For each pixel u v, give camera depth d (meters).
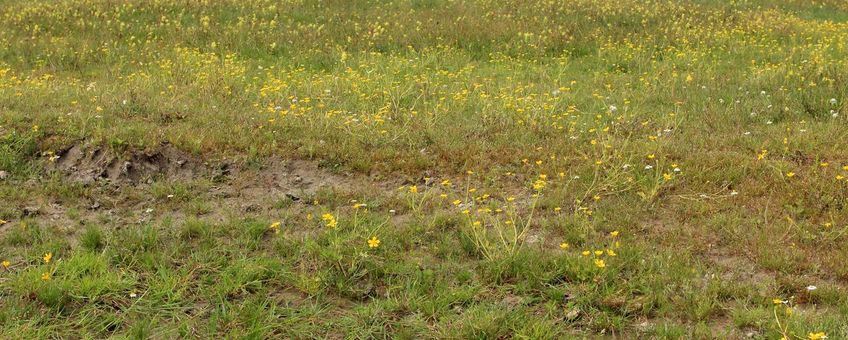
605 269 4.55
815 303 4.31
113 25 14.98
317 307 4.34
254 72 11.84
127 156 6.61
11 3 17.36
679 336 3.96
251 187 6.32
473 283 4.56
